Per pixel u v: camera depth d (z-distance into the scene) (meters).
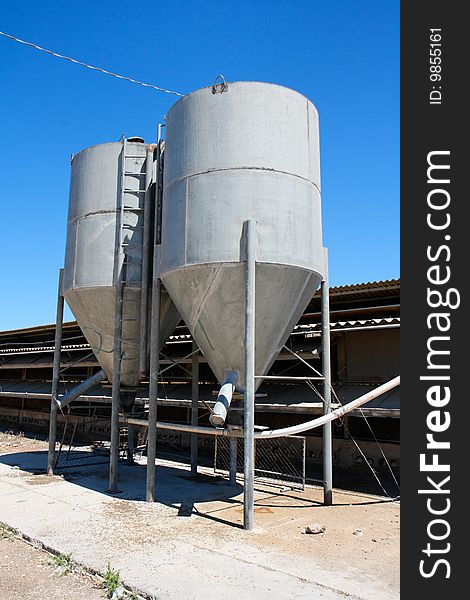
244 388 10.42
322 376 11.68
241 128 10.17
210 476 14.61
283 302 10.30
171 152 11.06
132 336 13.25
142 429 22.19
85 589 6.50
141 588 6.41
